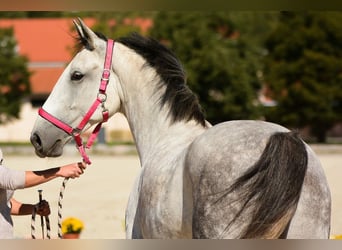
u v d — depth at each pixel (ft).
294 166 14.66
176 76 20.92
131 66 21.53
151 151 20.57
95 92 21.35
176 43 129.90
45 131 21.30
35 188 59.21
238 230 14.75
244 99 129.70
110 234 38.34
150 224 18.03
